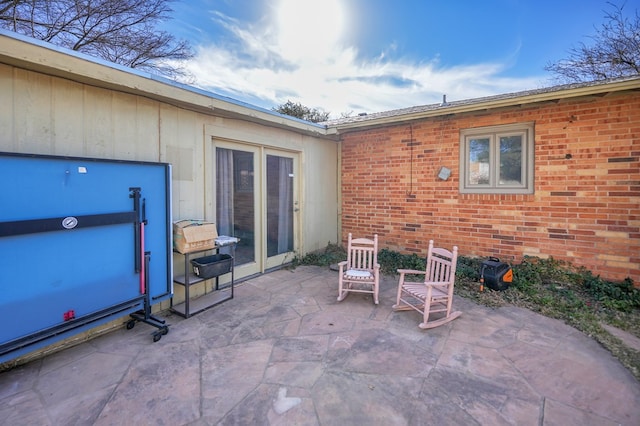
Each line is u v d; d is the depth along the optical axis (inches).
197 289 160.2
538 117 179.9
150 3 276.5
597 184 165.9
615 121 160.2
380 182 241.4
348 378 92.7
